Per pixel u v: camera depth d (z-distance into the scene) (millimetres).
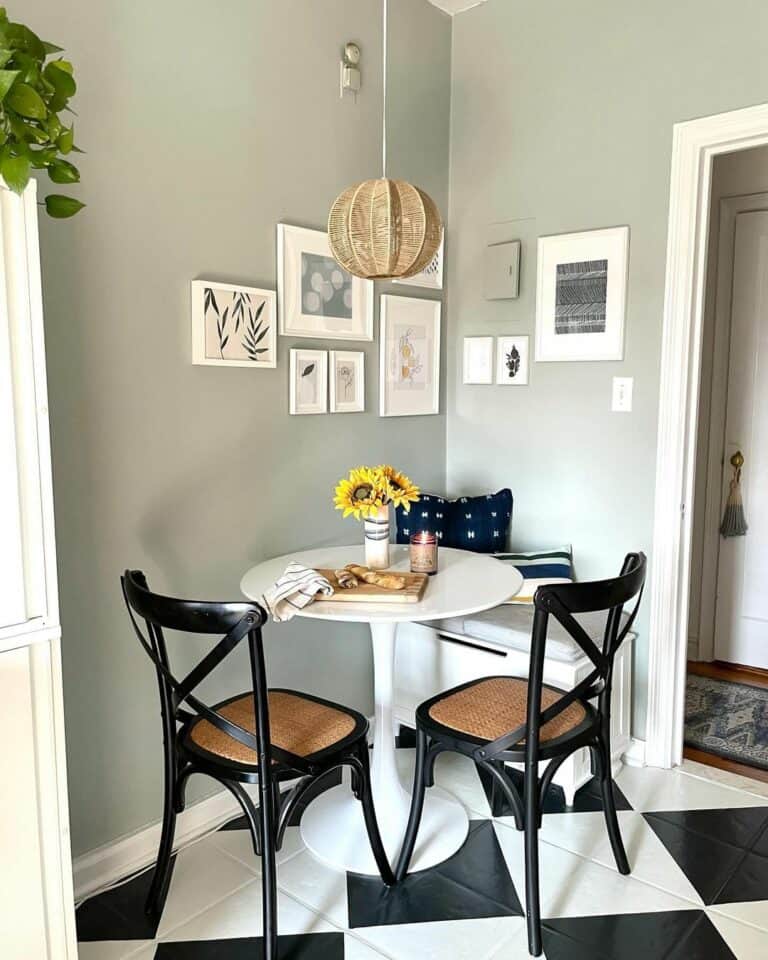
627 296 2537
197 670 1603
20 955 1418
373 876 1988
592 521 2701
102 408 1888
